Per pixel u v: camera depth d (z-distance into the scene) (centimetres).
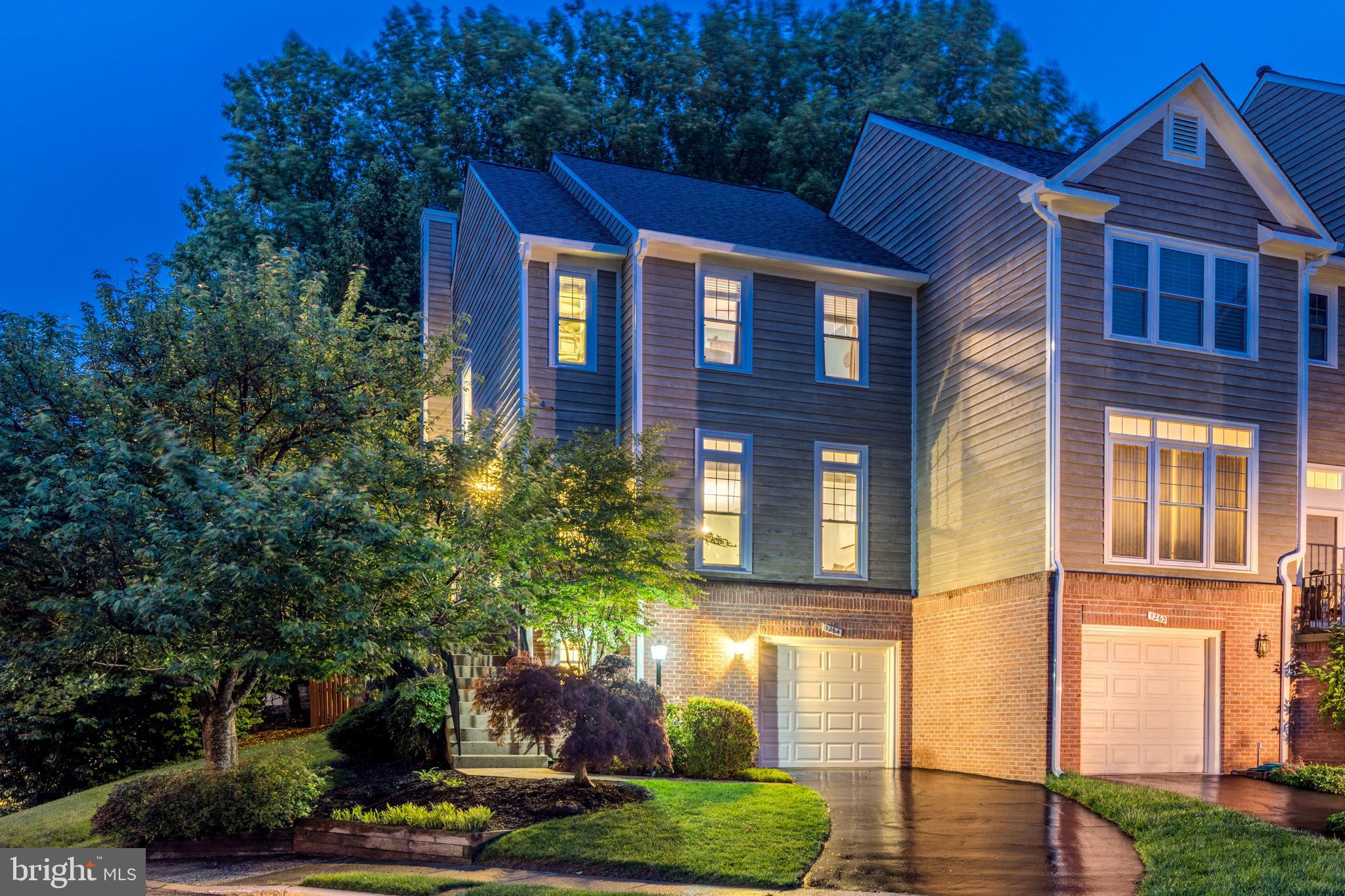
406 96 4097
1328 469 2164
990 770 1883
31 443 1387
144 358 1538
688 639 1986
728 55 4297
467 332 2636
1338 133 2441
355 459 1405
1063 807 1528
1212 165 2009
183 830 1396
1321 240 2038
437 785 1524
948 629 2033
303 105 4088
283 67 4094
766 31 4497
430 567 1337
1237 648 1908
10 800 2150
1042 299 1877
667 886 1124
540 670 1455
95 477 1313
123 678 1531
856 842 1302
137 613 1223
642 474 1811
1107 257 1909
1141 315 1928
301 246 3625
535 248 2086
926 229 2236
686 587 1841
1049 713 1770
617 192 2319
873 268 2175
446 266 2962
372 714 1816
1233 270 2005
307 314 1608
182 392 1479
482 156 4094
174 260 3628
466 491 1560
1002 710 1869
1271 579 1955
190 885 1205
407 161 4091
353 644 1273
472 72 4262
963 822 1420
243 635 1285
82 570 1374
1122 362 1895
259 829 1402
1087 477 1844
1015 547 1889
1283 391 2016
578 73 4394
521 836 1291
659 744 1472
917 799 1603
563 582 1700
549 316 2097
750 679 2014
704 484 2058
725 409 2081
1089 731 1822
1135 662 1869
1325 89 2483
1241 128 1997
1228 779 1794
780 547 2080
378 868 1252
